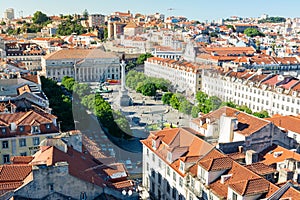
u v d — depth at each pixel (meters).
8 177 42.03
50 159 42.47
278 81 146.62
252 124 68.31
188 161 55.59
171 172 60.19
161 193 61.16
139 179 60.03
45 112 81.19
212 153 56.75
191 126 40.34
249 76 148.62
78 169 43.78
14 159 48.69
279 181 54.28
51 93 119.56
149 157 55.56
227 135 66.62
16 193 38.75
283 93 140.00
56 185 40.09
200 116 39.03
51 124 74.00
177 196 60.00
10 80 111.00
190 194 56.59
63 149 47.66
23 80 114.06
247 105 142.75
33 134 71.69
